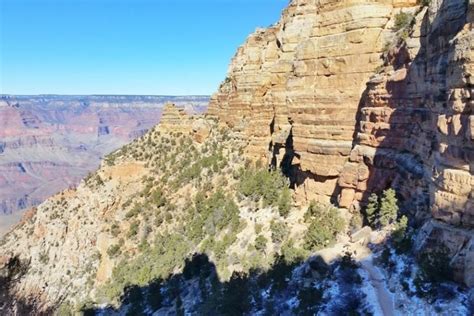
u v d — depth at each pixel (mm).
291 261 50625
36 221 128125
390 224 46844
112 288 84438
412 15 53344
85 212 113125
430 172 40594
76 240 108000
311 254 50281
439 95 39344
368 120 53156
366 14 55406
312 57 60969
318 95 59781
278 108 80938
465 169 33125
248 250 64000
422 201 42469
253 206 77250
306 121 61344
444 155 35094
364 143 53656
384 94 50844
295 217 63938
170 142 124438
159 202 102250
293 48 82188
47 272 106500
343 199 56188
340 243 50875
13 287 100312
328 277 44000
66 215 118125
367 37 55469
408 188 46125
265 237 64375
